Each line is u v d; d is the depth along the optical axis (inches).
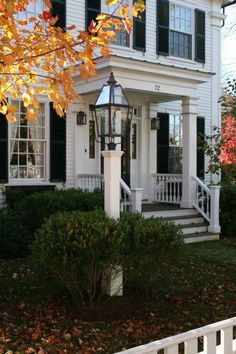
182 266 312.2
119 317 207.9
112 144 223.3
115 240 197.5
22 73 184.2
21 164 439.5
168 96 476.1
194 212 454.9
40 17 184.1
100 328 195.9
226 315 219.0
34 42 182.5
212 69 586.2
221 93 624.1
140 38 505.7
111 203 220.5
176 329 199.5
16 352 167.5
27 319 205.3
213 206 435.8
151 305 224.2
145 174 519.5
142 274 219.9
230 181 547.5
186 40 555.2
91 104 479.2
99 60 403.2
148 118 519.8
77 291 214.5
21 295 240.5
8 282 263.1
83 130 471.5
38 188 442.3
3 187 423.8
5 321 201.0
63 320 203.5
